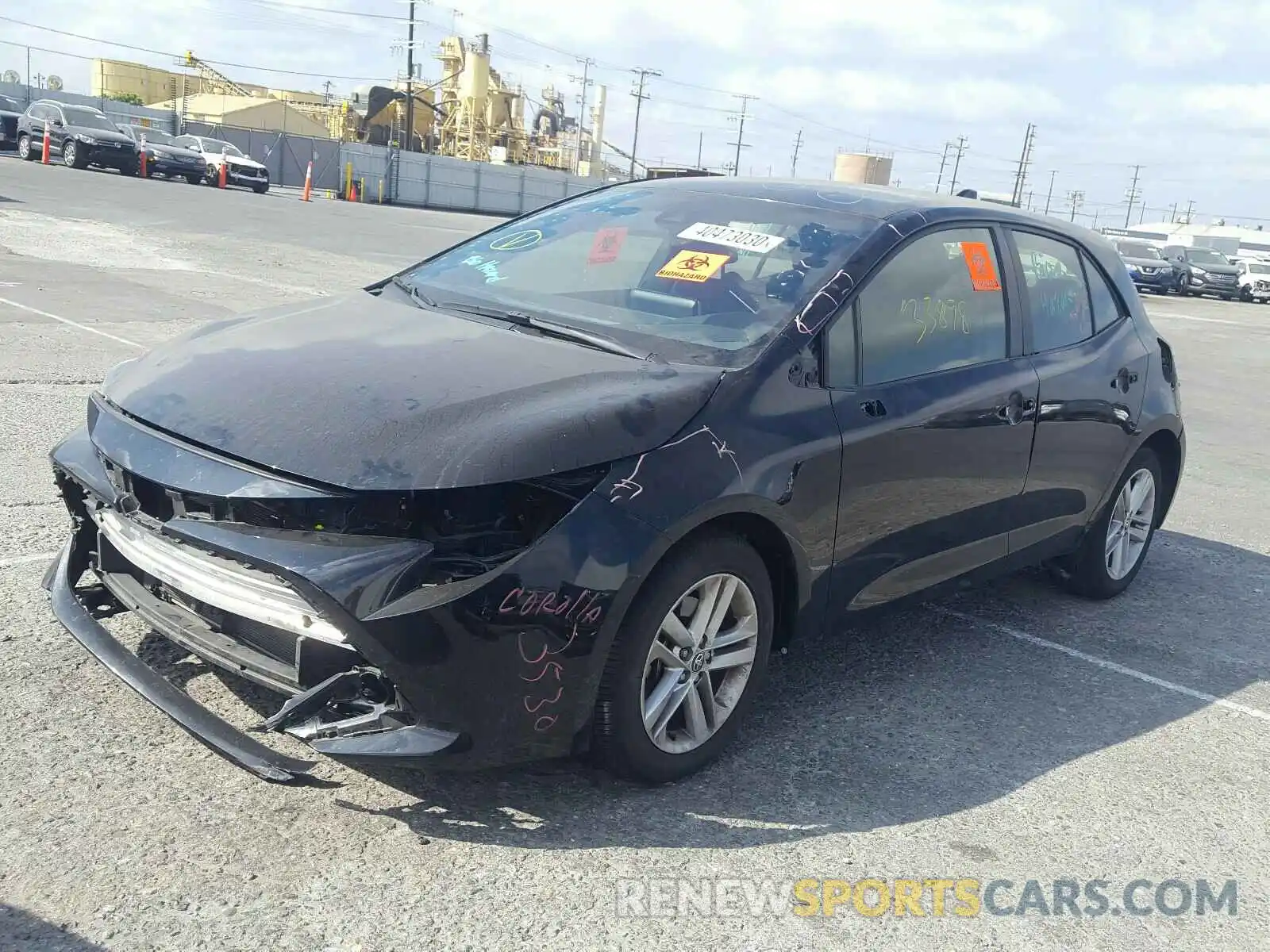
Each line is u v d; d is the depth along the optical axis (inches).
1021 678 172.6
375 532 107.0
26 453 223.8
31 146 1298.0
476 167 2132.1
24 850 105.5
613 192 182.5
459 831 116.3
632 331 140.2
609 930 104.0
